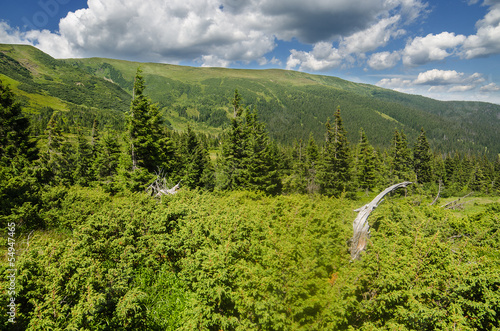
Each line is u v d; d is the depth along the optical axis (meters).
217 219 8.03
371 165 52.84
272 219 8.88
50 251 5.47
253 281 5.23
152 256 7.32
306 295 5.55
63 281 4.92
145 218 8.66
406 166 51.25
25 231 10.51
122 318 4.97
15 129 25.62
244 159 35.41
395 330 4.57
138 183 21.55
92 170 36.59
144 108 24.41
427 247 5.50
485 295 4.41
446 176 73.81
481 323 4.52
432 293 4.93
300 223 8.45
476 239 7.66
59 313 4.48
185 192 13.20
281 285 5.21
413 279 5.23
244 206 10.78
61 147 34.97
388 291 5.23
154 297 6.35
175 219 8.90
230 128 36.47
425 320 4.50
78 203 12.42
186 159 36.53
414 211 9.63
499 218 8.22
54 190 13.20
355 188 43.88
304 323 5.24
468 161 94.38
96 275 5.24
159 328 5.55
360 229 8.02
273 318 4.92
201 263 5.95
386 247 6.42
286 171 62.66
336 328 5.23
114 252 7.27
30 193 12.15
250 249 6.52
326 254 7.09
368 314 5.30
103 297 4.75
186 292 6.44
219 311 5.38
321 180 44.44
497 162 96.56
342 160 43.34
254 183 35.69
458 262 5.18
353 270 6.11
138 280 6.71
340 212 11.43
